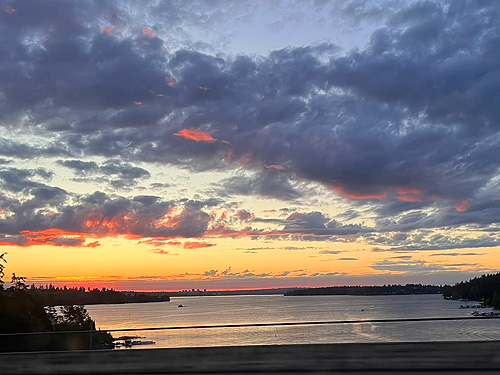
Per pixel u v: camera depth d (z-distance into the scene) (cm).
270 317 9938
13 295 5262
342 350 939
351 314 11719
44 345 1062
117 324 10719
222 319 9500
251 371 953
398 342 927
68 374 1027
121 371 1007
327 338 950
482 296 12950
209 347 988
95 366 1020
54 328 5397
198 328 1006
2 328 4834
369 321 940
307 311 14862
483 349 895
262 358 960
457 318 912
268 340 971
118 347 1032
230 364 965
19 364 1052
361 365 923
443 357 904
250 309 18575
